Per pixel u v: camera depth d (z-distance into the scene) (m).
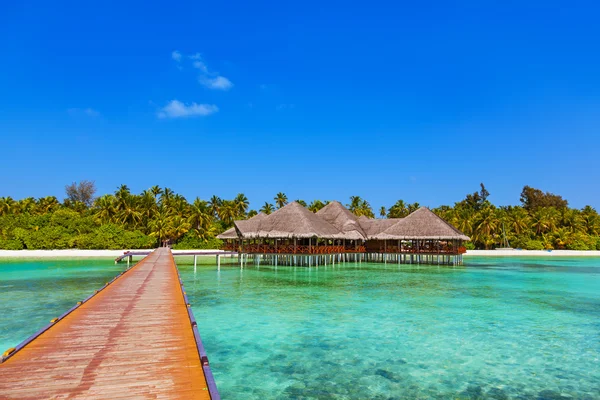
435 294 23.25
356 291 24.33
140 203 68.56
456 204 93.38
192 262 48.62
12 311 17.50
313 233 38.84
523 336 14.04
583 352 12.27
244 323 15.75
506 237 76.38
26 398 5.77
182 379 6.61
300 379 10.08
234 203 78.25
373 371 10.64
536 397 9.09
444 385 9.73
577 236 74.31
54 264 42.03
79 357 7.62
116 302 13.34
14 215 58.12
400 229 47.31
